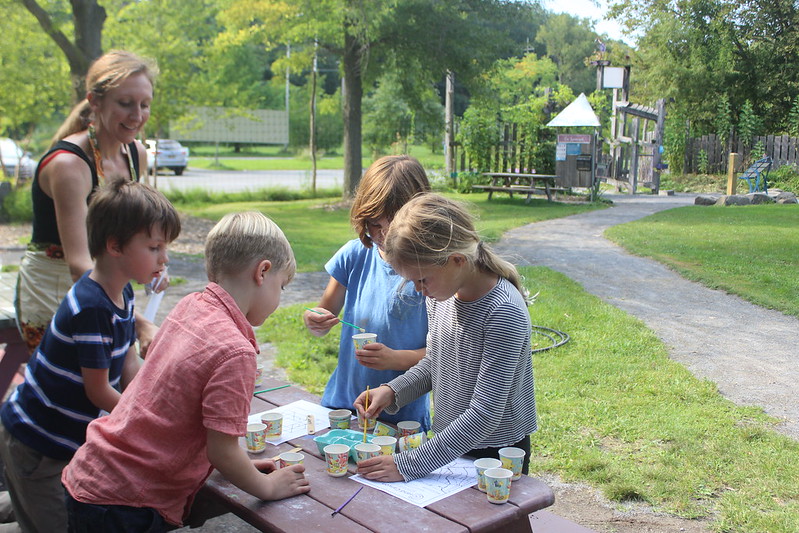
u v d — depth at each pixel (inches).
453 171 802.2
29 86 539.5
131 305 97.7
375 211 96.7
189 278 339.6
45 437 91.3
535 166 720.3
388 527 73.0
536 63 1604.3
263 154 1914.4
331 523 74.3
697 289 312.7
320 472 87.8
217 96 631.8
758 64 1000.9
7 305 164.2
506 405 88.6
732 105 1022.4
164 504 78.2
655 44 1058.7
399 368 102.2
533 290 301.0
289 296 304.7
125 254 89.6
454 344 89.3
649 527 126.4
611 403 181.5
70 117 117.1
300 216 618.2
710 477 143.2
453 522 73.9
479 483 81.7
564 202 687.7
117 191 89.7
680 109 1035.3
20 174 634.8
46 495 93.3
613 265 366.0
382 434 98.7
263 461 86.4
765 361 217.3
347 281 113.6
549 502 80.5
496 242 439.5
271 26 639.1
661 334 246.5
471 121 745.6
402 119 1078.4
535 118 721.0
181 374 75.4
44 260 115.6
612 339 235.6
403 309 105.3
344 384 112.3
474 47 642.8
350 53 677.3
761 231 456.4
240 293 80.6
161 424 76.0
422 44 633.6
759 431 162.2
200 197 742.5
